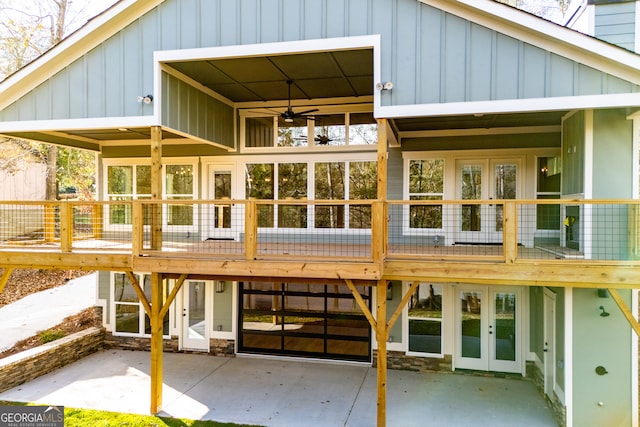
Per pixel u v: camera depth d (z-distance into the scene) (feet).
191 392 27.14
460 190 30.71
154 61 24.21
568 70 20.15
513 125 28.73
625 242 21.35
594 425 21.81
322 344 33.01
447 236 30.27
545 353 25.98
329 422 23.49
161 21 24.26
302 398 26.40
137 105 24.52
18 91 26.23
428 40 21.34
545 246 26.94
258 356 33.47
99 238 36.40
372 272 20.81
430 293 30.60
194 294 34.55
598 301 21.77
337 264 21.17
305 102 32.60
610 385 21.71
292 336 33.27
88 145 34.86
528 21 20.02
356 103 31.83
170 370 30.86
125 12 24.34
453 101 21.12
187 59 23.81
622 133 21.47
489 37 20.84
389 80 21.63
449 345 30.30
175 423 23.08
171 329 34.65
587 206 21.68
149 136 33.68
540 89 20.40
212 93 30.12
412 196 30.96
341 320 32.42
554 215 28.94
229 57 23.44
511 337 29.55
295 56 23.47
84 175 66.08
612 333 21.67
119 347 35.60
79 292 47.34
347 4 22.09
